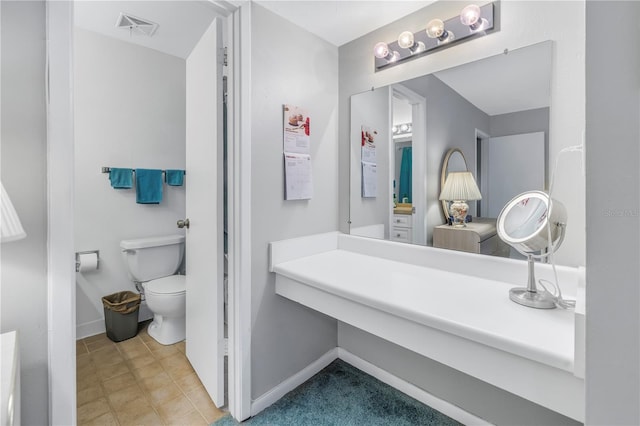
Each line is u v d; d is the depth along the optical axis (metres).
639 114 0.44
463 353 0.95
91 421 1.48
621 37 0.45
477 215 1.43
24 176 0.87
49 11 0.89
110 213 2.39
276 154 1.62
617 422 0.47
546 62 1.24
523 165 1.30
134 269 2.37
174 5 1.95
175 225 2.72
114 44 2.38
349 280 1.35
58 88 0.91
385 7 1.58
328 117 1.92
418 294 1.18
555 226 1.02
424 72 1.61
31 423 0.90
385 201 1.78
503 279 1.32
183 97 2.77
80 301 2.29
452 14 1.49
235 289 1.50
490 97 1.38
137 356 2.06
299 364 1.79
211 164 1.58
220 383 1.57
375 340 1.85
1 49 0.84
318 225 1.87
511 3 1.32
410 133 1.67
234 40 1.46
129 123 2.47
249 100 1.46
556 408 0.79
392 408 1.59
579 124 1.17
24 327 0.89
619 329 0.46
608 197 0.47
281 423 1.48
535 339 0.83
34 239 0.89
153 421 1.49
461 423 1.49
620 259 0.46
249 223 1.49
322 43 1.86
